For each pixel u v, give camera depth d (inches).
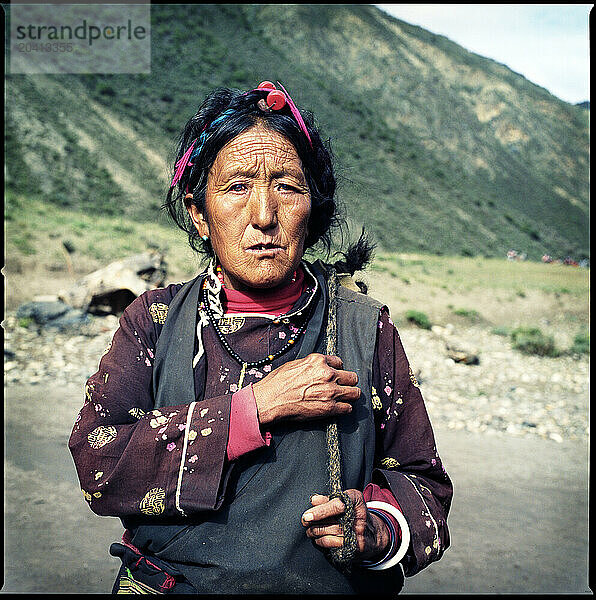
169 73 2984.7
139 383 59.9
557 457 277.0
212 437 54.9
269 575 55.1
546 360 542.0
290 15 4835.1
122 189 2027.6
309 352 60.2
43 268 668.1
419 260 1178.0
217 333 60.5
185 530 57.0
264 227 57.1
